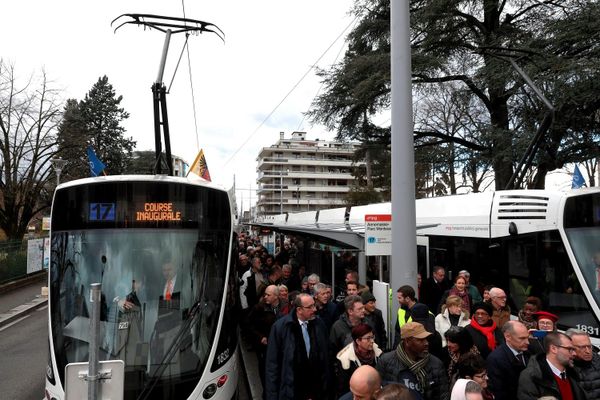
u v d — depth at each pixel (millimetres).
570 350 3617
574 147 15445
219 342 4859
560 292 6430
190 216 5176
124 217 5047
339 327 5059
